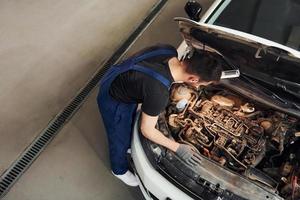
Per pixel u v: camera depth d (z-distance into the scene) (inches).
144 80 80.5
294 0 109.3
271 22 109.0
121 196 119.6
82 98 144.6
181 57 103.1
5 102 142.3
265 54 91.7
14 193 120.6
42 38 163.8
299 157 91.0
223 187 84.1
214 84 101.7
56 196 119.8
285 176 89.2
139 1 181.5
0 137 133.0
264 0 111.9
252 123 96.4
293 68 90.6
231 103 99.6
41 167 126.3
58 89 146.9
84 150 130.3
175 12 177.5
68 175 124.3
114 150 107.3
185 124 96.1
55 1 179.3
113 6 178.7
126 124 98.7
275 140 94.1
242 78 100.2
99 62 156.7
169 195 86.6
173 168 87.5
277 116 97.6
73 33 166.6
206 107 99.2
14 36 164.1
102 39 165.2
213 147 94.0
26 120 137.6
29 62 154.9
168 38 166.6
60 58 157.1
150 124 84.7
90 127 136.3
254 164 90.7
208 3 177.0
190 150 88.5
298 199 83.5
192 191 85.0
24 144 131.7
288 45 105.0
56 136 134.0
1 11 173.9
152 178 88.4
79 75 151.7
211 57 82.1
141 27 170.9
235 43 93.8
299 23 107.6
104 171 125.2
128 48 162.6
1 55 156.9
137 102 91.3
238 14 112.2
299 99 95.4
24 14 173.0
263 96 97.7
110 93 91.4
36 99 143.6
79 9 176.4
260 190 83.2
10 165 126.6
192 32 97.0
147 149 90.7
